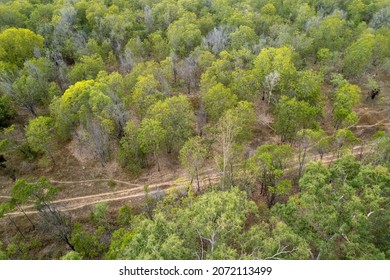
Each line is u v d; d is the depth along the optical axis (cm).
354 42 8306
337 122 6919
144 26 9706
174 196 4819
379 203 3816
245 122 6078
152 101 6475
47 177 6550
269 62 6988
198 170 5925
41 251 5372
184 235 3631
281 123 6338
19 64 8100
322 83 7794
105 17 9256
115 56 9000
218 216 3703
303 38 8419
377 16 9850
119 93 6731
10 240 5547
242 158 5716
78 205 6050
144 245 3547
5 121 7375
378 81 8631
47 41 9050
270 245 3409
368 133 7044
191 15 9325
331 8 10975
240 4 10406
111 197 6144
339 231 3528
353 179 4122
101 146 6356
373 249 3441
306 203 3822
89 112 6206
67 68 8138
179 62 7981
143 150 5969
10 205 5238
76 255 3872
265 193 5453
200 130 6956
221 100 6219
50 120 6612
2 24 9244
